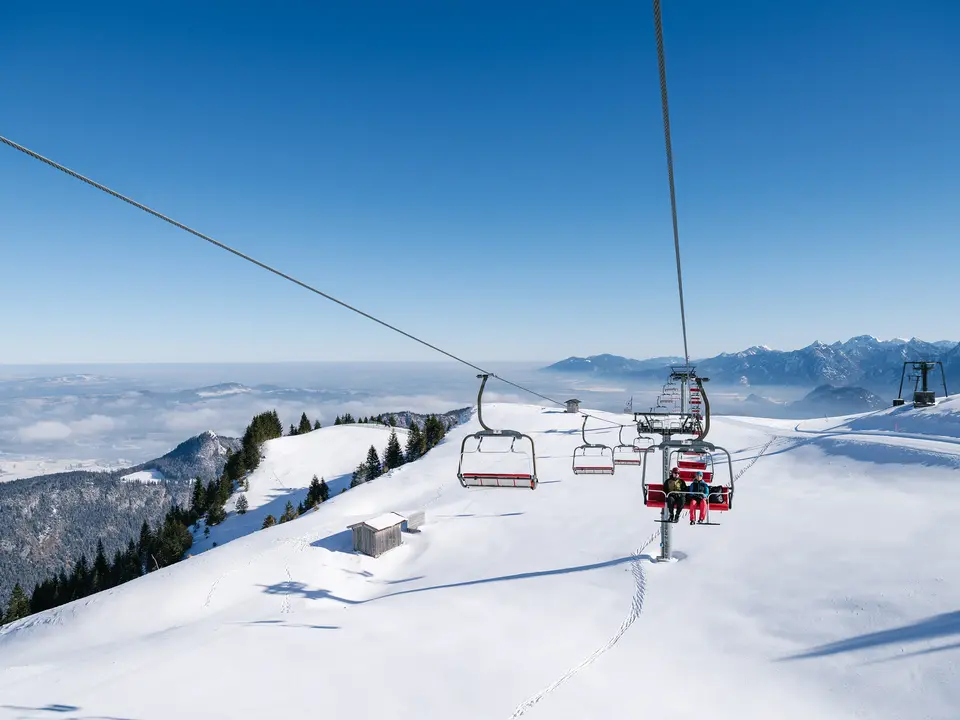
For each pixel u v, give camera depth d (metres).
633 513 49.38
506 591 34.50
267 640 26.84
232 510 128.00
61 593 122.06
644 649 25.02
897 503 41.53
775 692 20.91
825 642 24.45
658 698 20.36
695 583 32.88
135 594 38.06
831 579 30.61
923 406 70.69
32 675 25.97
